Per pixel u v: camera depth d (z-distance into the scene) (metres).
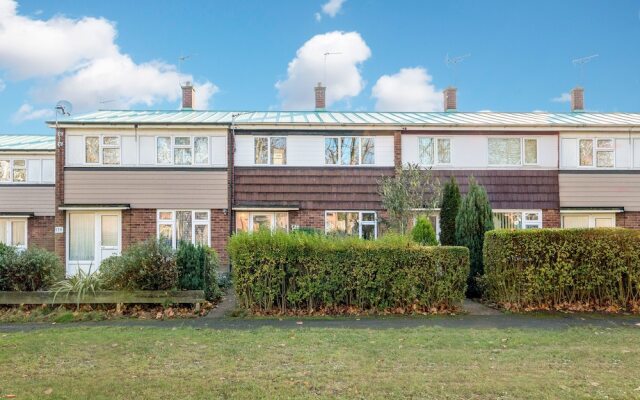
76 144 18.11
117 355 6.11
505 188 19.05
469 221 11.99
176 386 4.89
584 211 19.08
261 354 6.12
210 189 18.30
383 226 17.56
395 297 9.75
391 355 6.07
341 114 22.42
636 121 20.59
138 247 10.07
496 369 5.47
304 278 9.60
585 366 5.59
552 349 6.40
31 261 9.89
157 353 6.18
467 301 11.13
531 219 19.11
